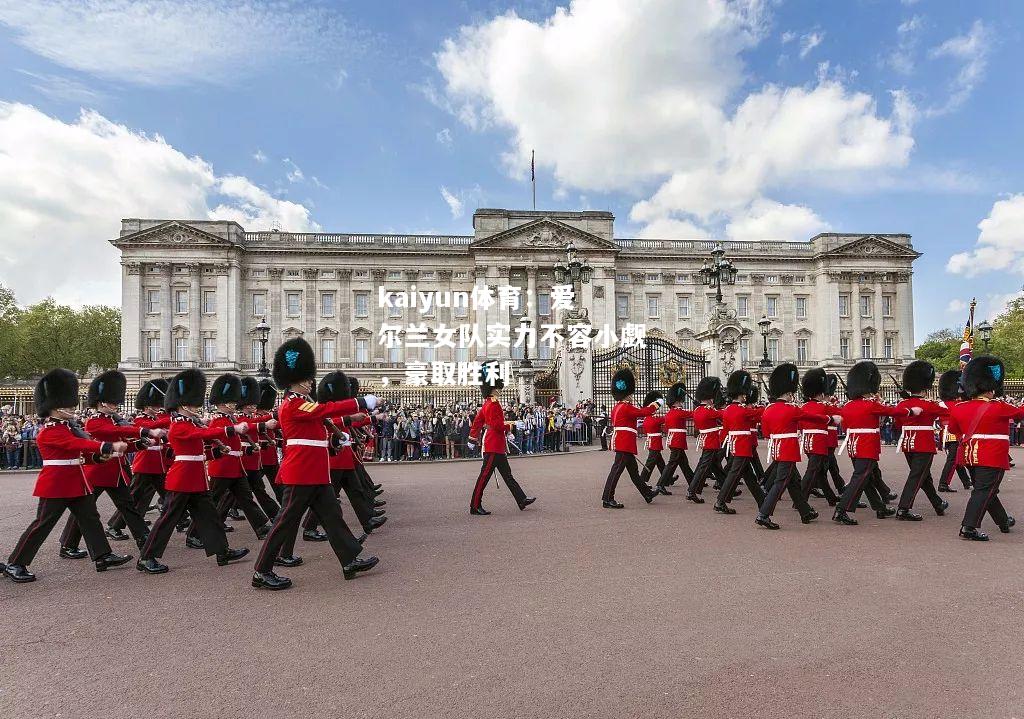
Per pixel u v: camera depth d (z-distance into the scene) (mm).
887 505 13422
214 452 10289
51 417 9125
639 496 15727
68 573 9383
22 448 26406
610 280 74750
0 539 11977
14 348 75438
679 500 15000
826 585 8016
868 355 79000
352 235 75875
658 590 7875
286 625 6934
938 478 18797
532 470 21641
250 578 8906
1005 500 14508
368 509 11484
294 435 8531
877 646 6109
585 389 32469
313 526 11312
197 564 9820
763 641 6250
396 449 27375
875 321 79500
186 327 70125
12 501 16438
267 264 73750
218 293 70750
